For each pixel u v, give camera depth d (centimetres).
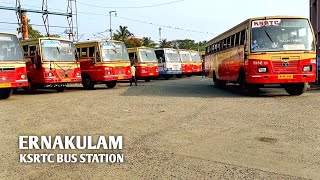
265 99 1267
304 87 1366
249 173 484
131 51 3086
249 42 1337
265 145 624
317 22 2734
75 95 1720
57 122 902
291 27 1332
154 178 474
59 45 1955
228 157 559
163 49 3466
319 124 786
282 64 1297
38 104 1339
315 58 1316
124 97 1496
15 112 1122
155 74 3145
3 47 1537
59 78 1923
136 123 862
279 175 473
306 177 465
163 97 1441
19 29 2788
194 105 1159
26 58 1947
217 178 467
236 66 1551
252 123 822
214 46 2141
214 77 2142
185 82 2727
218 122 846
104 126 831
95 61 2167
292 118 867
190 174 485
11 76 1544
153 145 645
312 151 581
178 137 701
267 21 1338
